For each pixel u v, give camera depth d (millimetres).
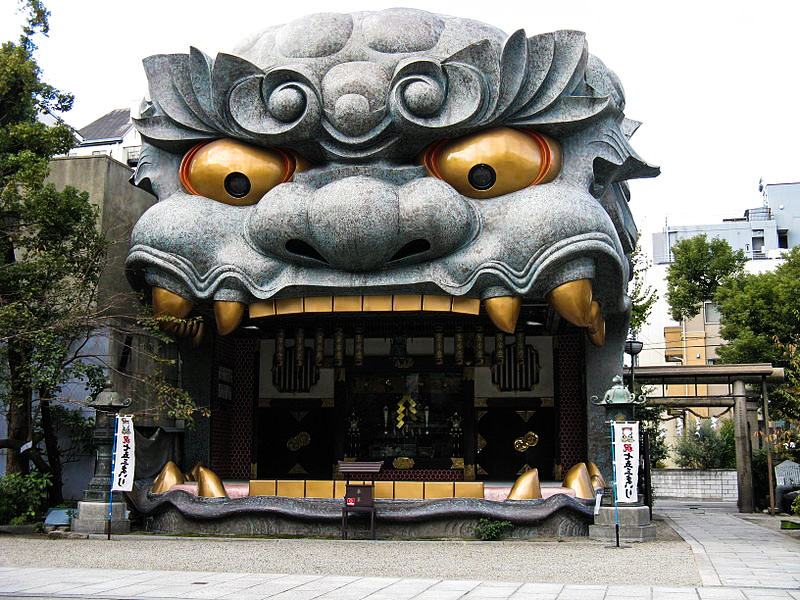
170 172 20406
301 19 19781
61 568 13094
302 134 18547
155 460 22172
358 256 18062
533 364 25531
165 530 19359
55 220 18969
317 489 19312
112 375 20906
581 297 18234
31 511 19094
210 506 19031
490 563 14039
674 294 53312
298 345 24312
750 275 44031
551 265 17969
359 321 23625
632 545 17078
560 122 18656
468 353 24797
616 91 21125
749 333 38688
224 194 19531
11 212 19750
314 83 18453
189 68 19719
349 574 12680
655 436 34219
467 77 18188
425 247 18578
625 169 20359
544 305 21625
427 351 25281
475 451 24859
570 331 25047
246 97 18891
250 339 26781
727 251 53000
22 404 19578
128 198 22922
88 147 48438
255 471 25953
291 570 13172
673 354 55125
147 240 19234
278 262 19031
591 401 23500
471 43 18109
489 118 18406
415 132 18312
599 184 20062
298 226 18141
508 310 18328
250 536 18609
